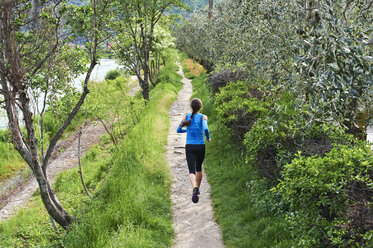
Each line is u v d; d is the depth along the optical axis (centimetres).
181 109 1620
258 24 723
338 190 329
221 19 1361
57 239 715
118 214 539
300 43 451
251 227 496
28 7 512
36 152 607
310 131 489
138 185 660
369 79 338
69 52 673
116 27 745
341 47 323
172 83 2492
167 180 730
